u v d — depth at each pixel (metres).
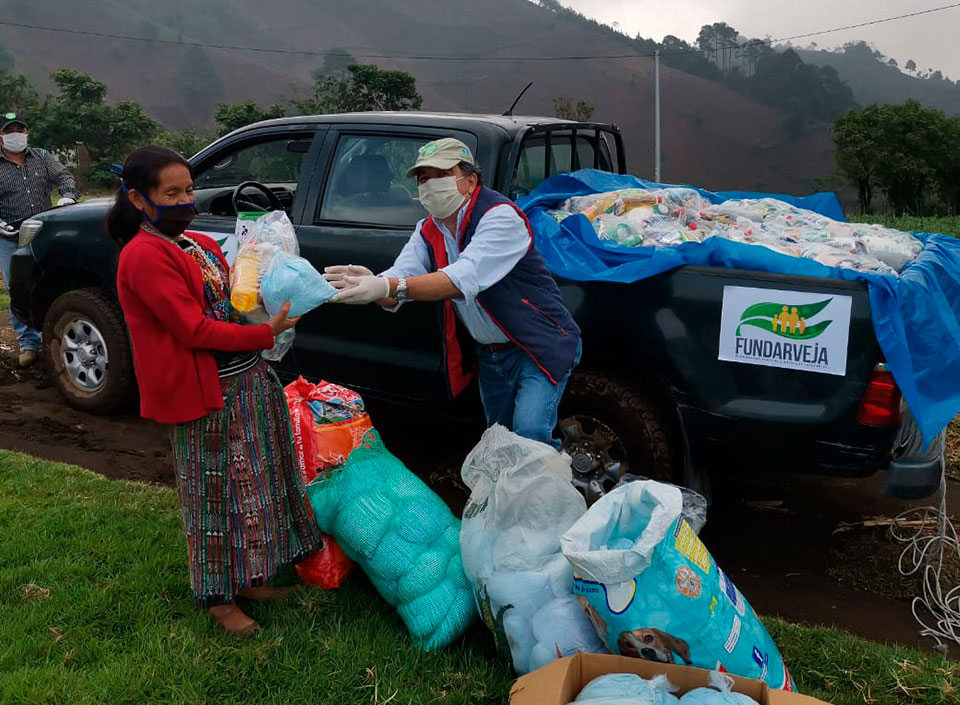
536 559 2.77
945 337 3.25
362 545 3.09
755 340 3.47
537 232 3.93
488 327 3.28
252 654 2.83
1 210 6.40
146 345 2.66
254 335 2.71
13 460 4.41
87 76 53.12
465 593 3.02
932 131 48.81
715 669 2.47
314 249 4.48
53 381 5.58
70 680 2.66
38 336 6.27
